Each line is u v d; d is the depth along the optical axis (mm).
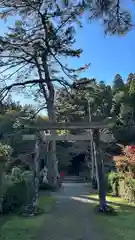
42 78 18078
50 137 11891
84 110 27688
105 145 22234
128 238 6348
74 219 8508
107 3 4828
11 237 6480
